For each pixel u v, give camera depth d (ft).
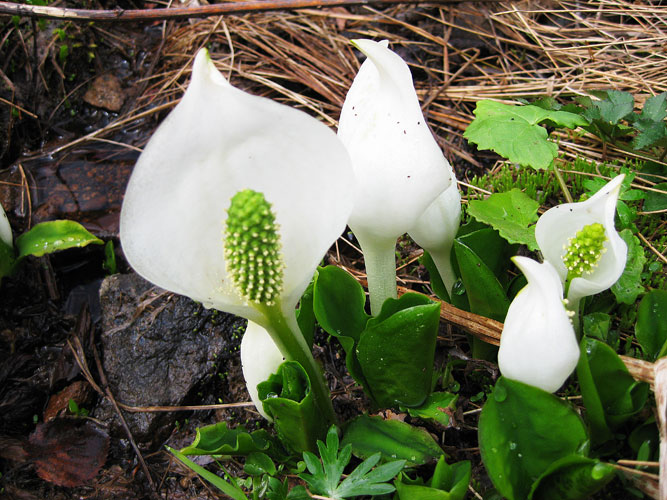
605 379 0.86
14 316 1.39
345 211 0.77
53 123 1.76
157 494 1.11
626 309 1.11
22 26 1.82
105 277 1.50
